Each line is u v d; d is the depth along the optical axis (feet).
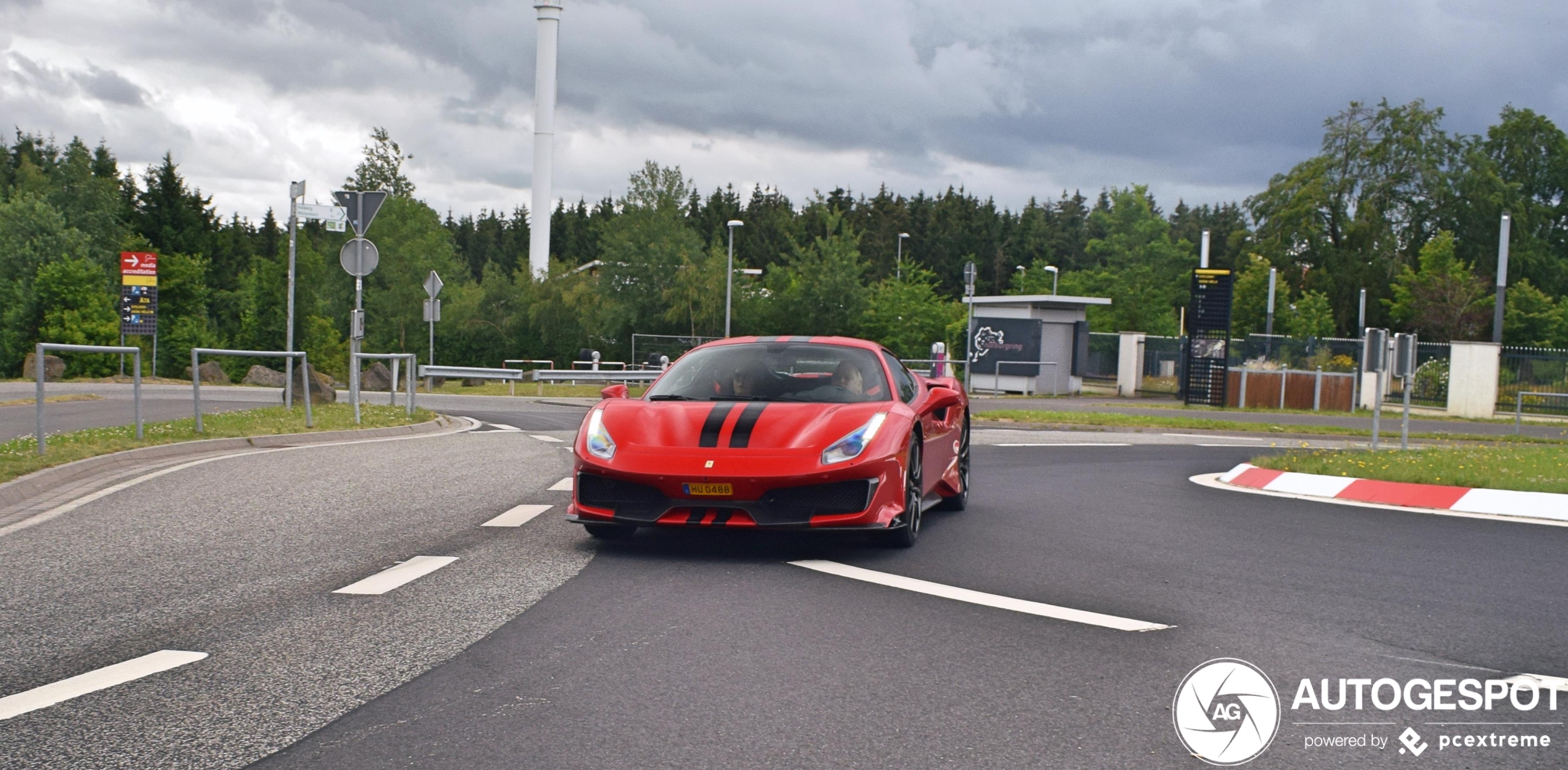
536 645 13.98
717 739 10.59
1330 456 39.09
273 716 11.20
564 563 19.48
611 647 13.92
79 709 11.41
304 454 37.81
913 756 10.18
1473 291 165.27
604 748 10.32
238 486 29.32
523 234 446.19
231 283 265.75
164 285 199.72
